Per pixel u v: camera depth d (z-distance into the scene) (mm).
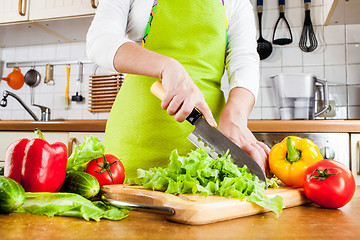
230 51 946
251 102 824
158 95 678
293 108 1722
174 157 584
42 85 2422
